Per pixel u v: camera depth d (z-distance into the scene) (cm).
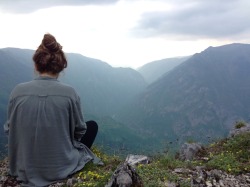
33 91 146
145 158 211
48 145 144
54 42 149
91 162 174
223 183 178
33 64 152
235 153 247
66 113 148
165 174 175
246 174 196
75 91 154
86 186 148
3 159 202
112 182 140
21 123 144
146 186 148
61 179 148
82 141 182
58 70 151
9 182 152
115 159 205
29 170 144
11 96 150
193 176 185
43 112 144
